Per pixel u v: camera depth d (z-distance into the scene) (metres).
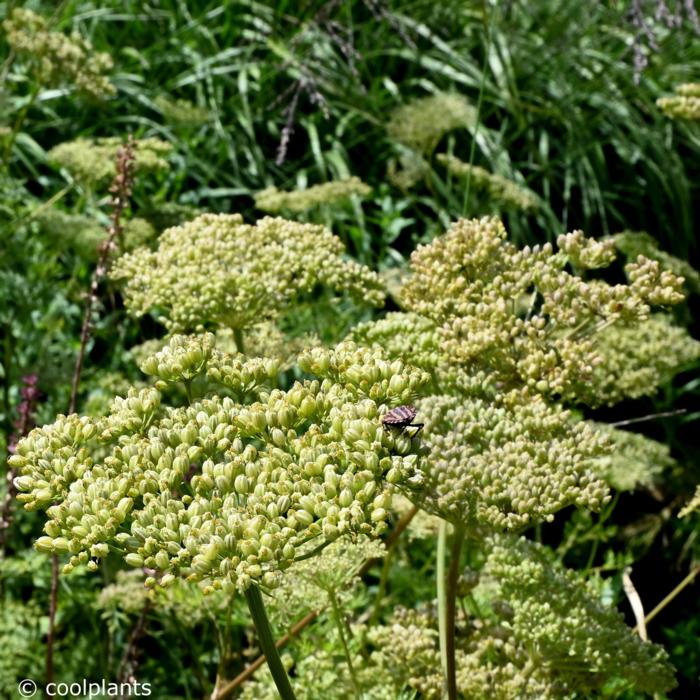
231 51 8.84
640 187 8.64
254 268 3.31
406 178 6.82
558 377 2.79
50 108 8.36
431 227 7.64
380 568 4.89
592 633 2.83
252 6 9.20
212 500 2.00
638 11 5.38
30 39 5.33
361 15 9.19
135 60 9.06
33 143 7.73
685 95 4.74
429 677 3.06
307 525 1.99
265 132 8.61
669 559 6.44
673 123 9.04
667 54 8.97
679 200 8.53
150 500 2.01
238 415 2.17
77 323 6.48
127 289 3.41
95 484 2.05
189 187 8.25
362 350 2.29
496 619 3.66
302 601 3.13
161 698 4.73
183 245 3.43
